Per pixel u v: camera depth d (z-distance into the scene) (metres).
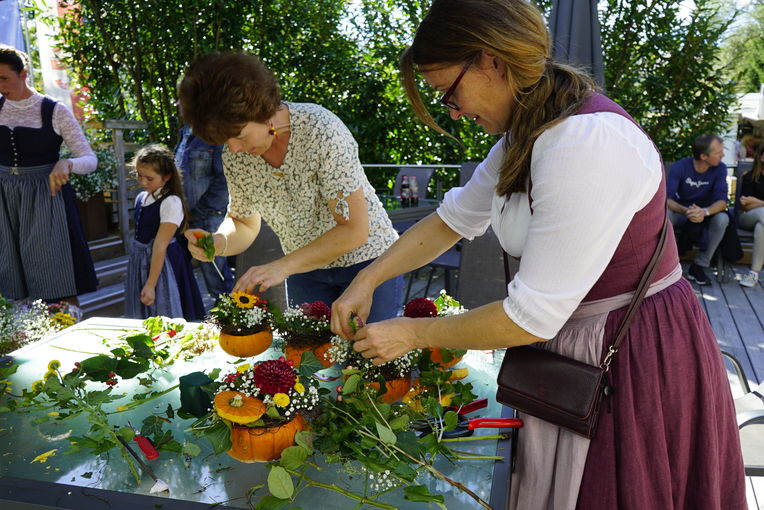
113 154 5.23
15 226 3.57
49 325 2.16
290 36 6.95
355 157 1.85
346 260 2.03
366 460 1.16
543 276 1.10
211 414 1.28
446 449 1.25
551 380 1.24
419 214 4.79
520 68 1.10
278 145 1.82
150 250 3.31
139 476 1.23
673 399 1.22
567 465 1.27
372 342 1.29
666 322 1.23
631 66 6.80
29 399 1.50
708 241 5.54
